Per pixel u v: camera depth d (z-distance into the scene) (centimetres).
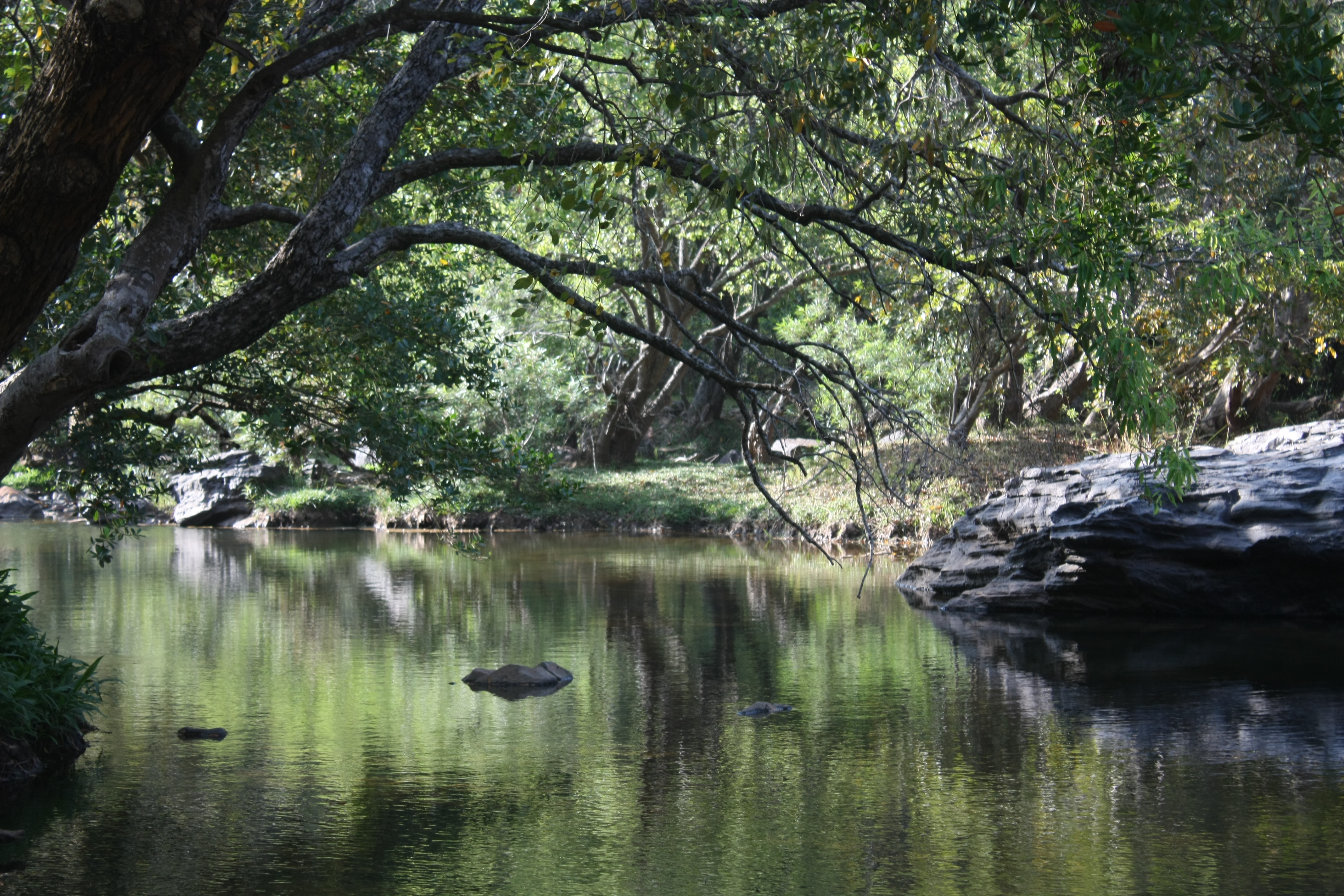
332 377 1334
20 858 771
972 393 3156
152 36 513
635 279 825
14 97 913
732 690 1341
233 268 1252
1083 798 903
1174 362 2920
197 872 744
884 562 2797
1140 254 841
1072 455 3238
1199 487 1873
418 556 2977
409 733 1128
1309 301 2870
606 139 1111
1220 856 766
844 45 743
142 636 1709
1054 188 770
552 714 1213
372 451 1292
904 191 866
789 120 736
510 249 820
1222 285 988
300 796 916
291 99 1172
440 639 1698
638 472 4328
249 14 973
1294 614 1848
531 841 806
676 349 835
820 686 1362
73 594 2191
